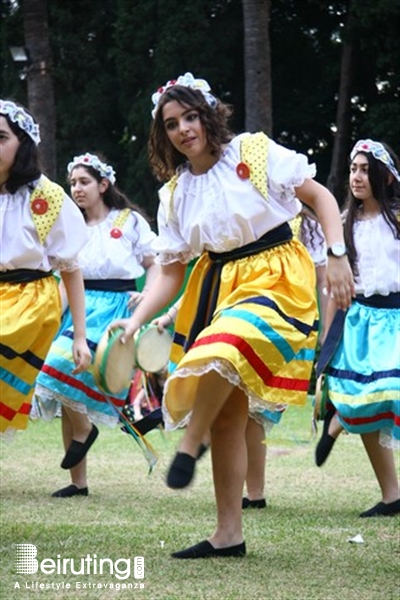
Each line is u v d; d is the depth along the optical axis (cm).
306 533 717
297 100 3092
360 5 2666
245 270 612
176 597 534
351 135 3034
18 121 655
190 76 624
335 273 591
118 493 919
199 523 755
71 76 3005
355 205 856
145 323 683
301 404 604
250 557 629
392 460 816
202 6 2772
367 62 2941
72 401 896
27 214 661
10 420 661
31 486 960
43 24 2517
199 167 625
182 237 640
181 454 578
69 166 992
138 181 2848
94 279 960
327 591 550
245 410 624
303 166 611
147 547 655
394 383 805
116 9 2973
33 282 664
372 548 665
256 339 577
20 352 654
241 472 629
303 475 1030
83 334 707
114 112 3009
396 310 841
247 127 2366
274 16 3092
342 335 845
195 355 571
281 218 614
